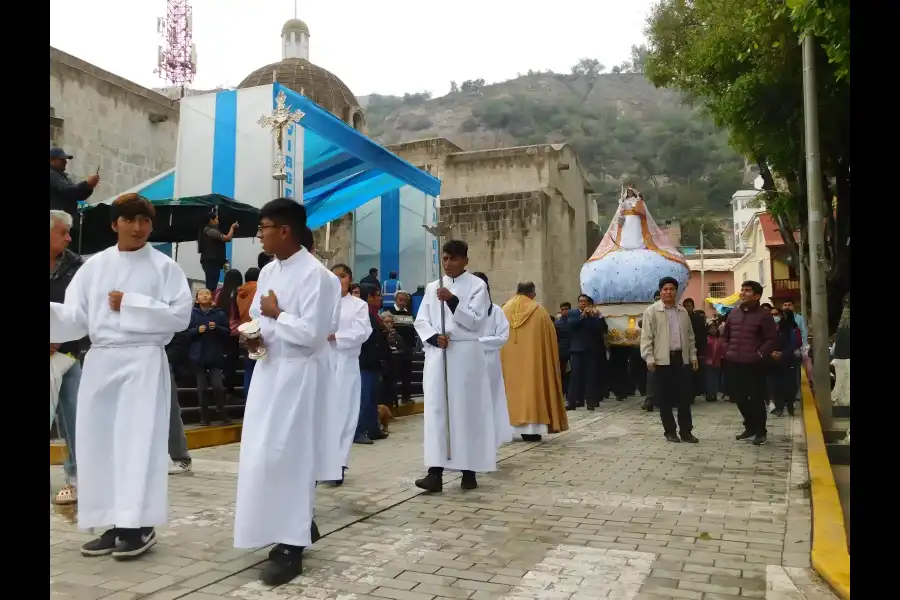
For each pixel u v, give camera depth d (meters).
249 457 4.05
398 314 12.84
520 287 9.80
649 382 12.72
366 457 8.16
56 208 6.11
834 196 13.75
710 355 14.63
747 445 8.98
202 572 4.11
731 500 5.96
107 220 10.34
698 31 14.23
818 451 7.51
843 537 4.54
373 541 4.77
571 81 153.38
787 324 11.91
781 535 4.89
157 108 17.52
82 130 15.47
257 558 4.37
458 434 6.31
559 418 9.66
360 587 3.89
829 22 5.52
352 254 20.77
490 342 7.62
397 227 20.80
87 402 4.23
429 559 4.38
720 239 64.50
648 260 14.66
